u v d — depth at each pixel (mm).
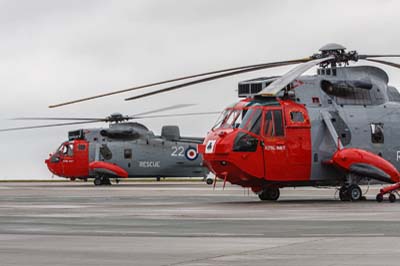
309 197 66750
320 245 25516
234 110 56844
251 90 58438
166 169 114562
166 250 24578
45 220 37656
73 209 47188
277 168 55906
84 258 22828
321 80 58219
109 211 44875
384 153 59625
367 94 59781
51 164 114562
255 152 55312
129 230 31844
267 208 47562
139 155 113375
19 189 93125
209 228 32531
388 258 22172
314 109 57344
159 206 50562
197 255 23281
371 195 71438
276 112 56062
